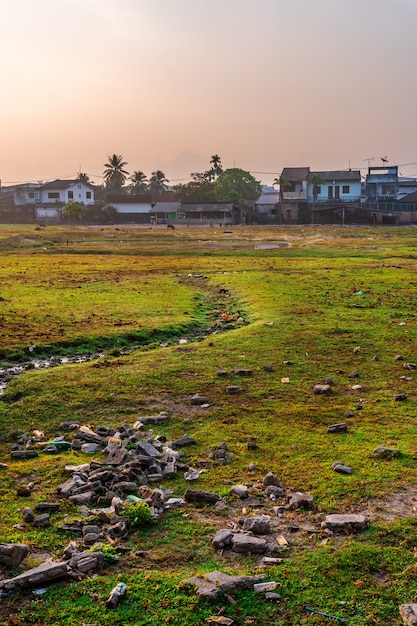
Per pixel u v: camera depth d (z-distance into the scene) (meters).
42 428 12.50
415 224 108.62
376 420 12.50
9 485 9.80
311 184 115.12
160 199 133.62
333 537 8.10
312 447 11.16
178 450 11.16
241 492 9.28
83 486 9.49
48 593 7.02
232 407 13.40
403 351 17.94
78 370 16.11
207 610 6.71
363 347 18.39
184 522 8.61
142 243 65.88
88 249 57.97
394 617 6.59
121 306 25.72
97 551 7.71
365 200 117.00
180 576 7.30
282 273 37.75
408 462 10.39
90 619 6.61
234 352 17.91
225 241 68.00
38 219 121.75
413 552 7.70
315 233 78.69
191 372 15.98
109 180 163.25
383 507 8.91
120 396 14.14
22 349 18.28
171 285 32.88
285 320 22.30
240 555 7.79
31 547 7.93
